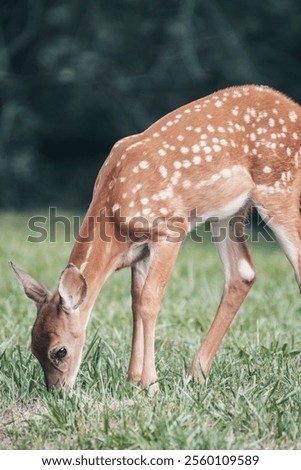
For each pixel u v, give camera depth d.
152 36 38.12
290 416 11.34
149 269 12.82
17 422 11.72
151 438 10.68
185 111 13.27
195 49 36.62
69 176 41.66
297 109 13.70
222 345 15.15
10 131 39.03
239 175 13.13
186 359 14.20
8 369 13.38
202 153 12.93
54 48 36.84
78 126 40.78
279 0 37.41
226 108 13.30
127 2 37.69
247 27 37.41
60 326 12.41
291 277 21.58
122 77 37.06
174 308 17.83
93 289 12.72
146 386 12.50
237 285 13.70
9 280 20.53
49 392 12.37
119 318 16.89
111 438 10.72
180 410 11.47
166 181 12.80
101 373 13.00
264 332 15.92
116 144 13.48
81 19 38.19
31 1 38.44
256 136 13.27
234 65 36.81
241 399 11.91
